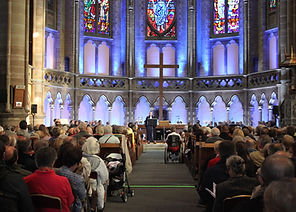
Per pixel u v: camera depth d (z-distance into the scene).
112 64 36.97
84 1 35.47
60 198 4.94
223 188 5.18
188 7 37.16
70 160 5.74
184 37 37.72
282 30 27.73
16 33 20.45
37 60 28.34
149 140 28.39
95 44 36.25
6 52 20.19
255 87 33.06
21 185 4.43
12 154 5.18
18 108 20.12
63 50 33.53
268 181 3.28
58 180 5.00
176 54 37.84
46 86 29.84
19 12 20.55
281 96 28.09
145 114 37.12
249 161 7.01
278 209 2.03
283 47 27.67
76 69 33.84
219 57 36.69
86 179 6.71
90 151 7.91
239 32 35.50
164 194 11.30
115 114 36.47
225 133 12.20
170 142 19.14
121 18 37.19
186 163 18.08
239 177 5.27
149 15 38.00
